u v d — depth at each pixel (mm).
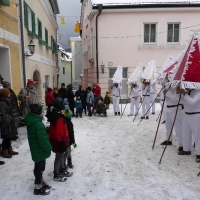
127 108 12203
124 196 3426
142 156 5070
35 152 3357
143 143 6027
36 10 11133
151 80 9070
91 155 5125
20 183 3834
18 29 8125
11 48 7438
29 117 3352
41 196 3430
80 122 8805
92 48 16141
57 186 3725
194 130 4656
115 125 8219
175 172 4234
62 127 3539
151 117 9672
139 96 10164
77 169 4379
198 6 13742
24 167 4457
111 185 3756
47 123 5000
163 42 14336
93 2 14188
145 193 3504
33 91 7359
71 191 3574
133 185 3754
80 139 6379
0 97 4598
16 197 3410
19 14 8188
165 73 5789
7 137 4688
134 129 7582
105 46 14453
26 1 9211
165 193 3502
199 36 4621
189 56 4551
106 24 14250
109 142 6105
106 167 4477
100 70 14648
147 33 14469
